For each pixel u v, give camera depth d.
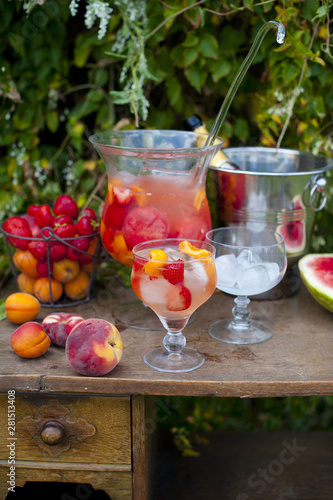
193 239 1.01
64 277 1.13
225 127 1.44
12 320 1.06
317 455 1.53
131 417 0.90
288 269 1.18
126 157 0.93
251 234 1.12
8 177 1.47
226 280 0.96
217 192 1.17
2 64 1.37
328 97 1.38
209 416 1.71
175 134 1.18
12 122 1.44
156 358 0.93
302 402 1.69
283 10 1.18
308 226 1.16
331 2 1.17
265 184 1.09
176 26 1.30
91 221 1.13
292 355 0.95
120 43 1.31
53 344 0.99
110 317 1.11
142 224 0.98
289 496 1.35
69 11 1.34
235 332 1.04
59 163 1.51
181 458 1.53
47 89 1.41
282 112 1.31
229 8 1.24
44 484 1.19
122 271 1.27
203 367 0.91
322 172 1.12
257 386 0.86
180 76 1.45
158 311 0.87
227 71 1.34
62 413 0.91
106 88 1.47
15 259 1.14
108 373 0.88
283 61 1.26
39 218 1.12
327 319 1.10
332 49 1.26
